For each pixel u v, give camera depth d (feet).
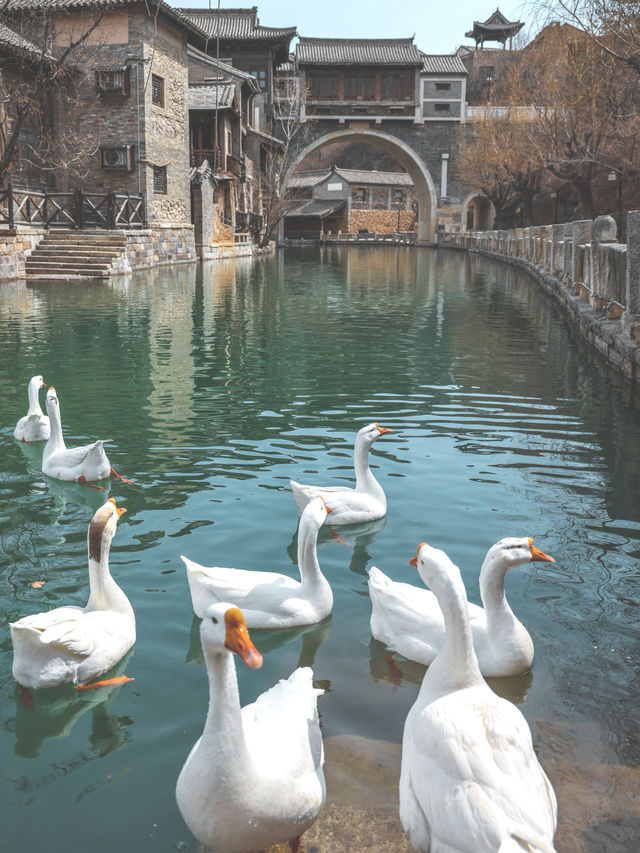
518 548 15.39
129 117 116.06
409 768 11.32
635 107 94.22
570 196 170.60
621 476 26.94
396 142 223.92
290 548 21.35
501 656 15.47
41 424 31.24
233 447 30.27
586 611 18.03
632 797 12.34
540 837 9.61
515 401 37.65
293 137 221.46
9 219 90.53
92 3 110.52
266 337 56.70
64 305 70.23
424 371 45.01
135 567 20.08
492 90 174.09
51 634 14.62
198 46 196.03
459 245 211.61
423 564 12.72
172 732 13.97
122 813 12.09
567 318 67.00
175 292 84.53
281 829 11.09
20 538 21.90
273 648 16.90
